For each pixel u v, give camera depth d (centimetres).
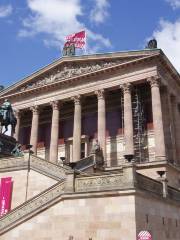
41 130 7088
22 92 6731
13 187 3703
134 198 2314
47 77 6656
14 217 2692
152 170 4753
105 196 2408
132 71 5631
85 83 6094
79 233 2414
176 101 6012
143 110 5925
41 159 3650
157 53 5338
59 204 2548
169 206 2817
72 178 2586
